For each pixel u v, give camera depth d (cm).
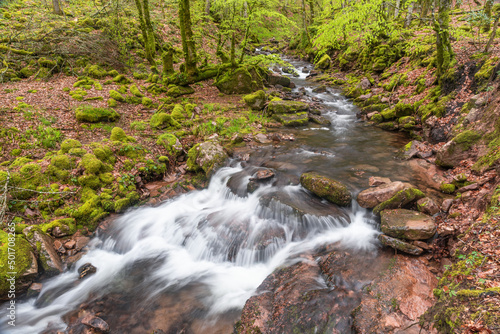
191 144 958
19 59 1248
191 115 1122
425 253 481
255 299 429
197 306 459
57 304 472
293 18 2291
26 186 638
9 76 1163
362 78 1611
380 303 389
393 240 492
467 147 654
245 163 841
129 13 1931
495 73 747
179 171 866
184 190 793
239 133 995
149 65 1571
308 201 638
